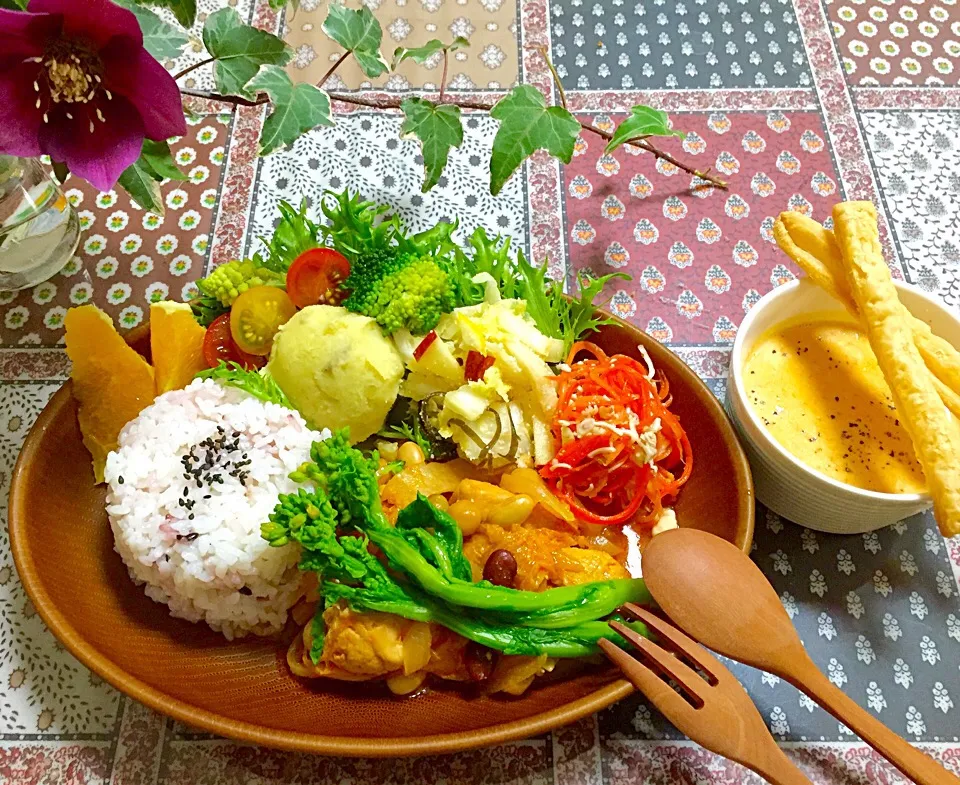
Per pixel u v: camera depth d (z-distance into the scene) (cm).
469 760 25
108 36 21
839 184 37
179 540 25
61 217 33
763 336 29
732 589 24
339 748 21
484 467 29
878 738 22
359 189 36
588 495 28
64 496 26
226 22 27
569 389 28
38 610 23
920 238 35
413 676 24
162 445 26
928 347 26
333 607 24
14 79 21
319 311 28
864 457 27
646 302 34
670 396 28
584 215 36
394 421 30
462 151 37
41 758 25
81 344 27
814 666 23
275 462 27
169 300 33
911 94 39
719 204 36
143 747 25
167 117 23
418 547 24
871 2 42
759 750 21
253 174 36
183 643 26
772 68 40
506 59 40
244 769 25
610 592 25
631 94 39
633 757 25
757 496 29
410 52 32
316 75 39
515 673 24
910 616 27
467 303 30
